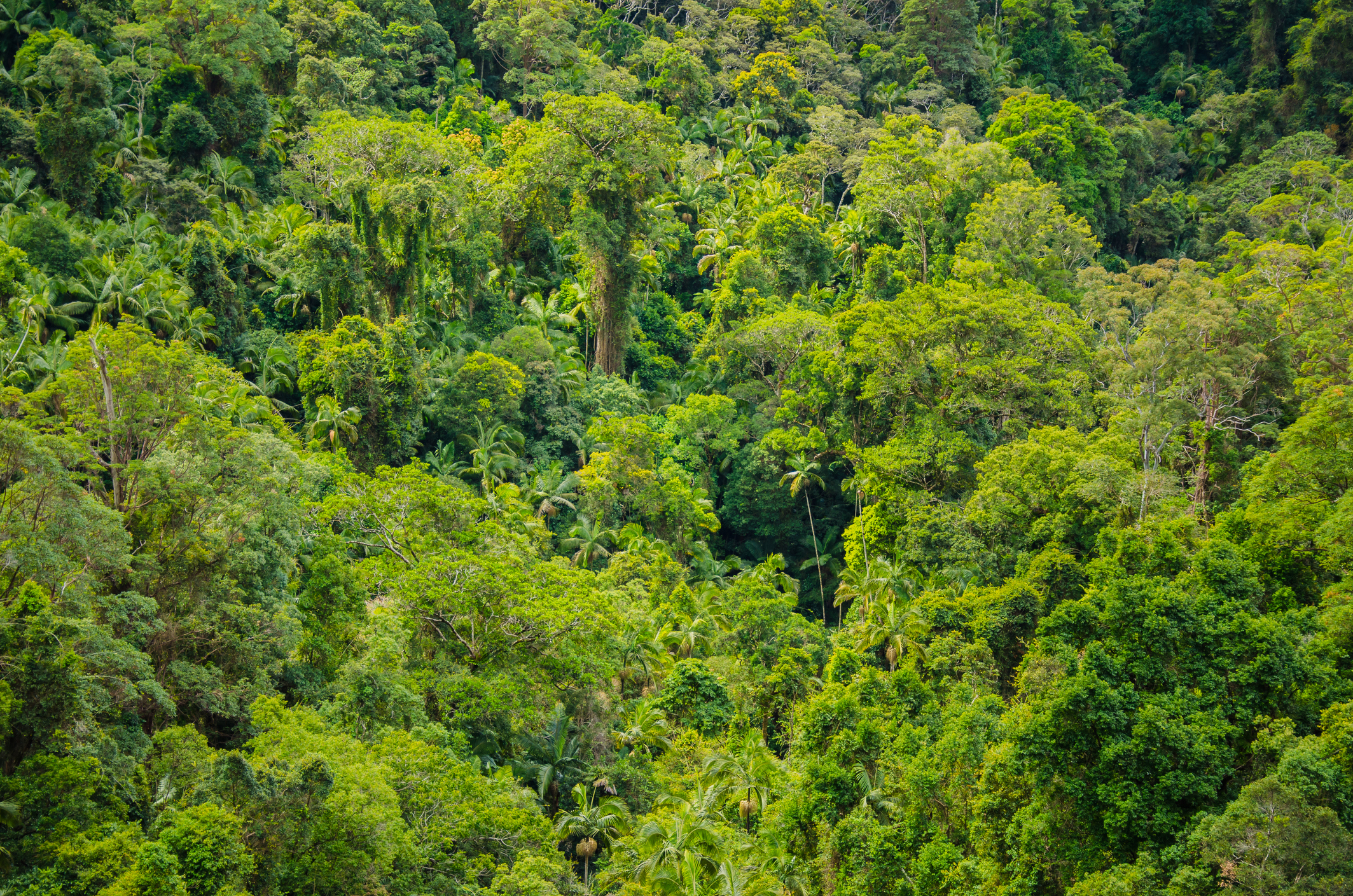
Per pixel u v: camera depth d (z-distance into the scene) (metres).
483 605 55.69
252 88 105.69
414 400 83.00
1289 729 36.88
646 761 58.88
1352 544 45.69
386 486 62.34
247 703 42.78
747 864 46.12
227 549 45.34
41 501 37.53
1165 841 36.62
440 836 41.16
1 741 32.03
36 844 31.44
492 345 96.19
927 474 76.50
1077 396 78.06
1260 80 169.50
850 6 181.00
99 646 35.28
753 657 67.50
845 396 89.12
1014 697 51.53
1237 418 72.56
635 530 86.12
